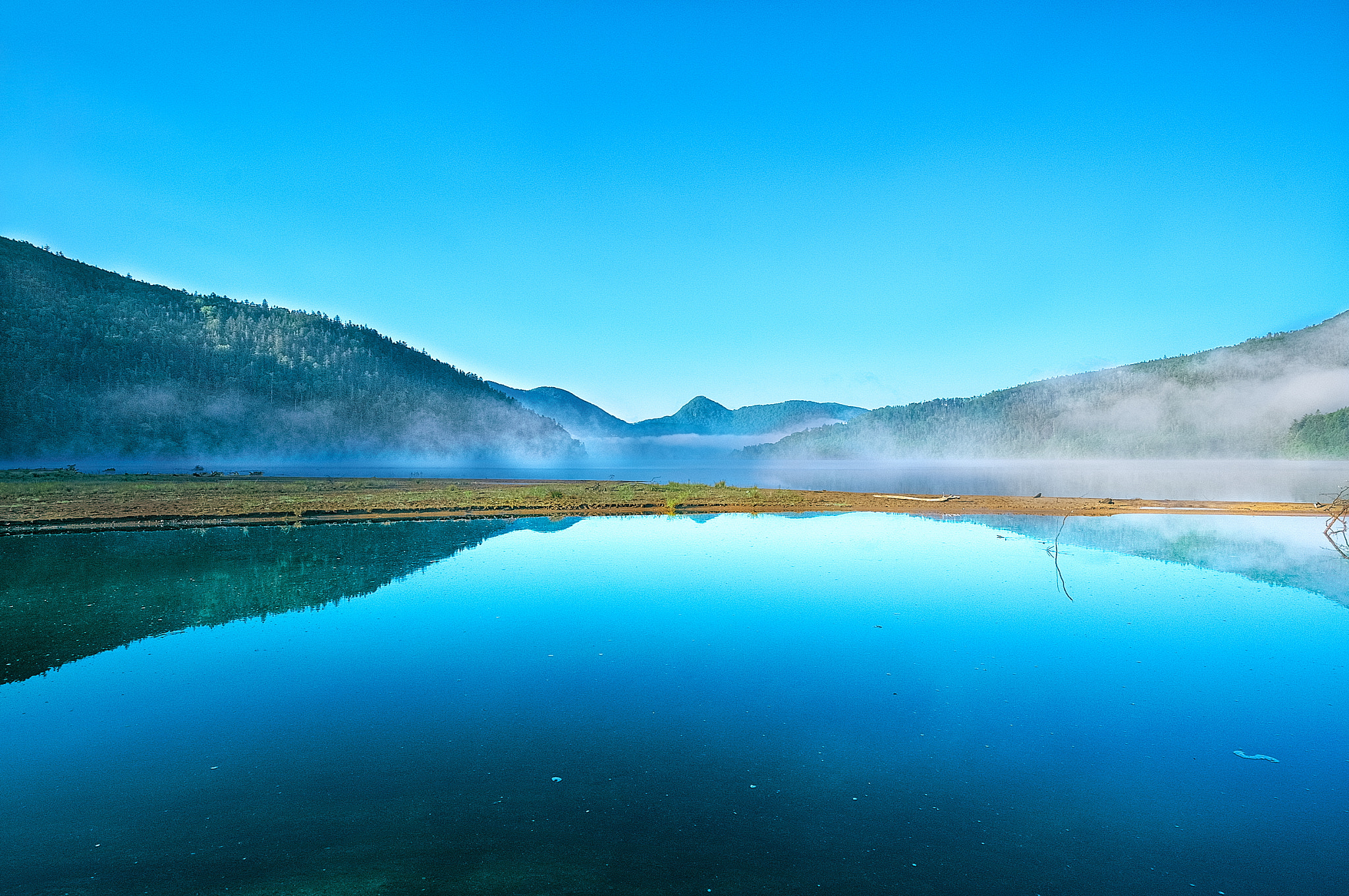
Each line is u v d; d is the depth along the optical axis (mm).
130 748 7012
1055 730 7578
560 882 4836
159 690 8664
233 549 20156
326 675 9227
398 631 11469
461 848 5273
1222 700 8477
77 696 8445
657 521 29188
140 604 13203
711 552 20172
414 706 8172
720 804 5965
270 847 5266
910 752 7016
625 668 9633
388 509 31625
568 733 7453
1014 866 5059
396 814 5781
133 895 4668
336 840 5371
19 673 9273
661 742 7242
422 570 17031
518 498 36781
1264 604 13664
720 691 8734
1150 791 6227
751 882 4840
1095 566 18016
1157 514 32281
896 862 5094
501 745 7133
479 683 9000
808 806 5945
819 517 31344
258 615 12469
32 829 5496
